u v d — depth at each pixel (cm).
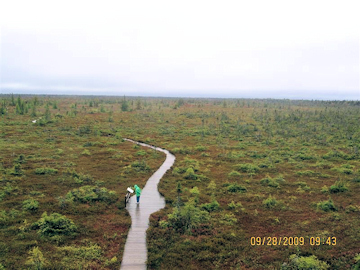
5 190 2903
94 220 2433
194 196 3048
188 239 2130
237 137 6931
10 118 8681
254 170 4119
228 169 4250
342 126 8181
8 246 1933
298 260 1802
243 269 1789
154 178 3719
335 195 3139
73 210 2592
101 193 2986
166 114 11844
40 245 1984
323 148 5734
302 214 2634
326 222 2444
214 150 5584
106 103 17650
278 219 2516
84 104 15275
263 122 9406
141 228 2325
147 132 7450
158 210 2686
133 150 5378
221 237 2191
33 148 5053
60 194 2956
